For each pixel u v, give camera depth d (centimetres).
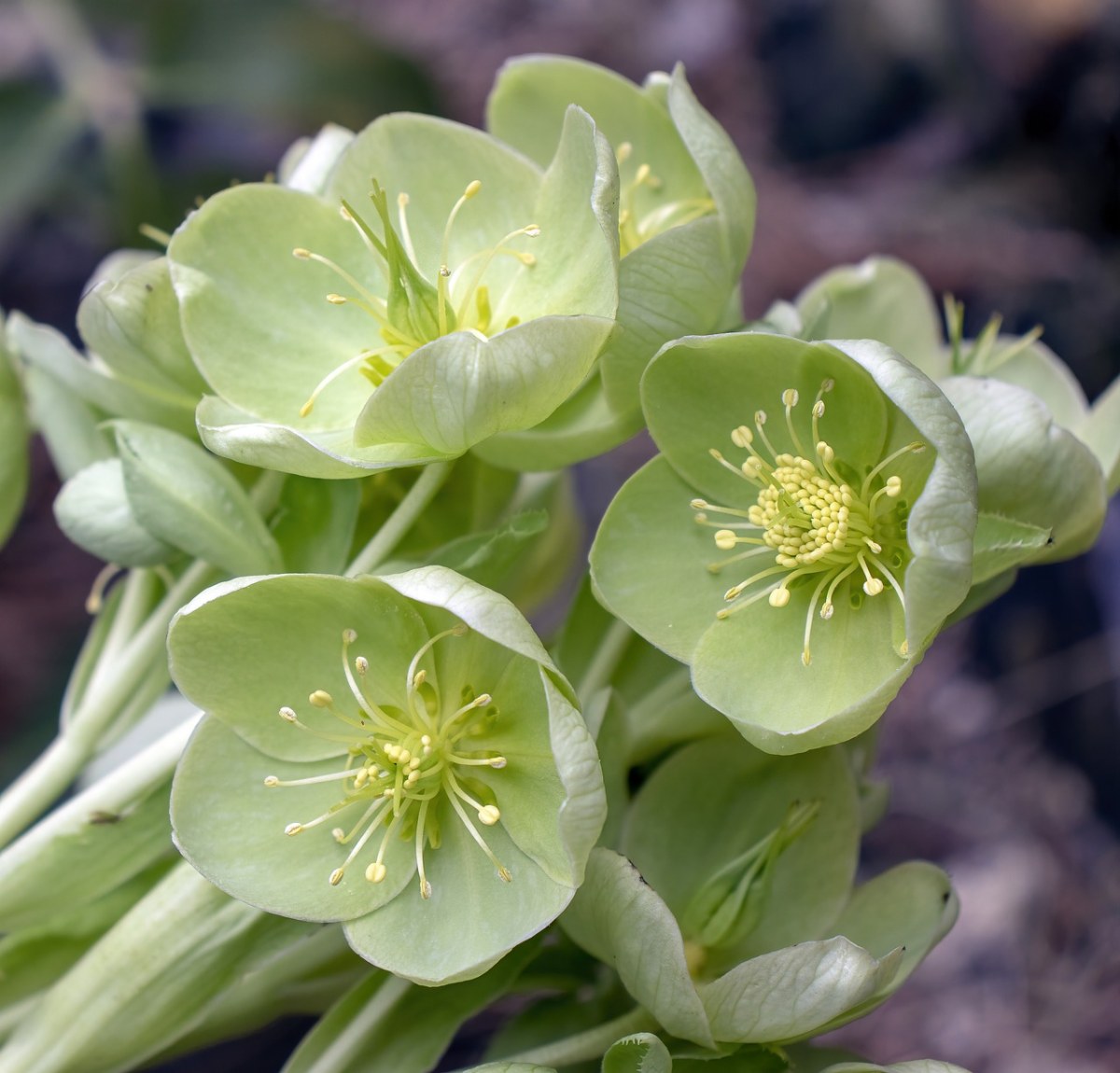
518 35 106
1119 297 82
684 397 41
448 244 42
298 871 40
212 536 42
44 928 43
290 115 62
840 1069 40
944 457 38
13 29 85
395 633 41
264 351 42
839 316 46
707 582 41
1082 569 75
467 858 40
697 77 104
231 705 40
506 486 44
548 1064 41
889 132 98
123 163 58
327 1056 41
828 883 42
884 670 40
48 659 81
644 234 44
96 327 42
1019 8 87
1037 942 75
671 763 43
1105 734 75
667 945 39
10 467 46
